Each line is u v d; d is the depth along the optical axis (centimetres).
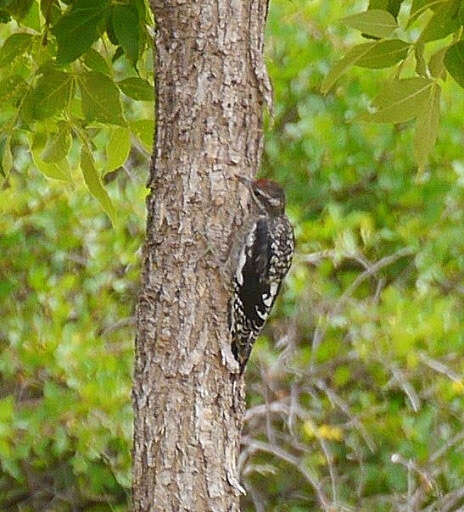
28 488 1398
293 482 1365
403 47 755
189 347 743
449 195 1370
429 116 764
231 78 746
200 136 746
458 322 1308
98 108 852
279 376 1328
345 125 1386
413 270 1397
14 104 873
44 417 1254
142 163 1448
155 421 745
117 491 1380
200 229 746
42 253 1364
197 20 745
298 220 1345
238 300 780
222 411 750
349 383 1336
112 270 1348
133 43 808
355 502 1325
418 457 1272
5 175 877
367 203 1429
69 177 944
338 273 1409
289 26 1409
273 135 1438
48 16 866
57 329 1266
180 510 741
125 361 1294
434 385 1276
